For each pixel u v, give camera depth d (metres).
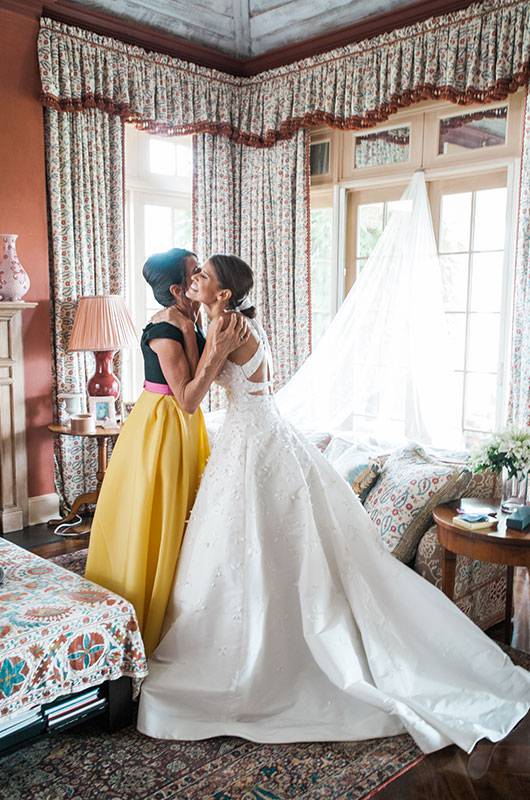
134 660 2.40
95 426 4.62
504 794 2.14
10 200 4.50
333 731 2.41
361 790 2.15
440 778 2.21
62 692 2.22
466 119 4.60
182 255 2.78
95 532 2.81
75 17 4.66
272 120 5.39
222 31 5.32
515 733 2.44
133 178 5.47
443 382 4.44
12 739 2.16
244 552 2.53
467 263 4.72
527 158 4.08
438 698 2.48
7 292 4.40
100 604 2.38
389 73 4.66
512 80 4.11
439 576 2.91
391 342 4.44
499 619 3.26
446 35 4.35
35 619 2.25
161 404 2.72
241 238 5.78
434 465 3.09
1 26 4.35
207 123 5.39
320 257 5.63
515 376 4.21
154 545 2.71
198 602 2.54
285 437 2.69
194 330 2.76
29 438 4.73
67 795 2.13
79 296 4.82
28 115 4.53
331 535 2.65
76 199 4.80
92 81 4.71
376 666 2.50
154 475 2.67
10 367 4.54
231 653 2.49
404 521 2.93
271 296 5.62
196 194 5.56
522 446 2.76
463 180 4.70
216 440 2.74
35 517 4.80
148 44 5.09
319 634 2.46
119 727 2.46
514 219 4.38
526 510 2.76
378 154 5.12
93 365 5.05
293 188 5.41
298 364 5.49
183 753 2.33
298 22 5.06
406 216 4.48
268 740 2.37
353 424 4.56
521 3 4.01
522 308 4.16
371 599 2.58
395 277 4.46
